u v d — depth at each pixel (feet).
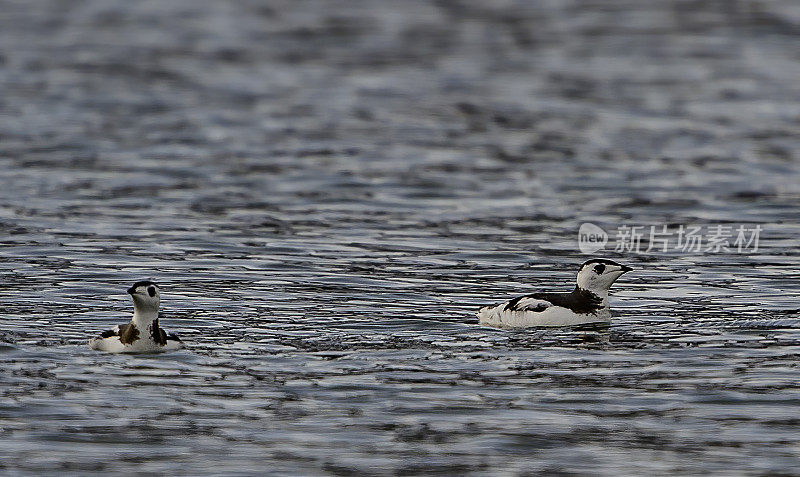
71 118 147.54
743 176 121.49
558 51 198.39
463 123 148.05
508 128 145.18
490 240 97.25
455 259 91.15
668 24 221.46
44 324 72.74
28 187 113.39
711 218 105.29
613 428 57.93
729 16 228.43
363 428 57.77
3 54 191.21
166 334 68.64
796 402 60.90
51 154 128.16
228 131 142.31
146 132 140.77
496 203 110.52
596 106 157.89
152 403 60.34
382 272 86.94
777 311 77.05
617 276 74.59
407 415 59.36
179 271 86.17
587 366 66.39
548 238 98.27
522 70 183.21
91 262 88.12
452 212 106.83
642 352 68.74
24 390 61.52
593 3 244.63
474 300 80.02
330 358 67.36
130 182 116.57
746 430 57.57
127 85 169.89
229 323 73.61
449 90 168.66
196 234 97.50
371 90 168.66
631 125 146.61
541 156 130.72
